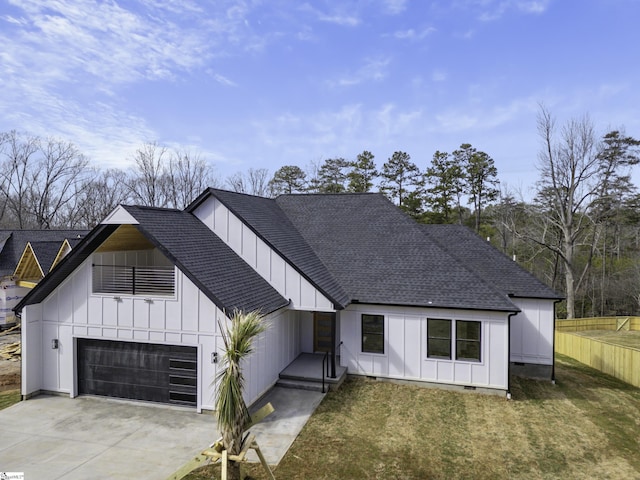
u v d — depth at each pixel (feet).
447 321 47.32
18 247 98.17
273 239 52.16
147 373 42.57
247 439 26.18
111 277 46.09
